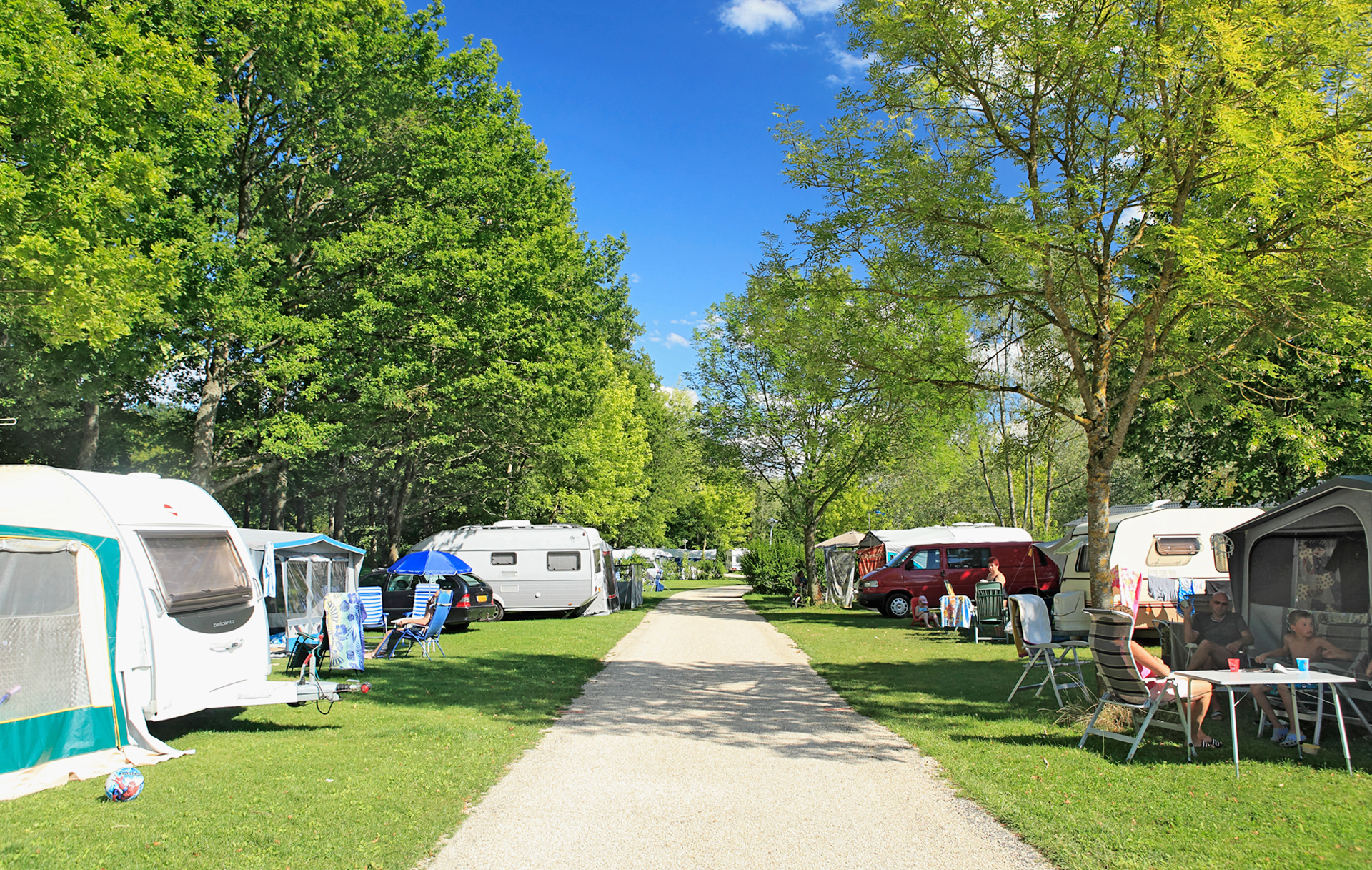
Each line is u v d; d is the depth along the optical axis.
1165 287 7.86
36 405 16.31
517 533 24.78
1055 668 11.35
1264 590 8.88
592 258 29.62
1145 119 7.54
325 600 11.23
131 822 4.97
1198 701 6.71
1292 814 4.95
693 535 73.81
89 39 10.09
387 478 29.45
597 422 33.00
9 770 5.97
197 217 15.59
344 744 7.16
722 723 8.24
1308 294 7.38
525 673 11.74
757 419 28.89
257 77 17.25
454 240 19.50
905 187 8.48
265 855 4.40
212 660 7.74
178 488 8.59
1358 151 7.03
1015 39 8.23
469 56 23.06
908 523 45.06
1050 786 5.66
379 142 20.61
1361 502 7.47
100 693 6.64
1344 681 6.02
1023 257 7.64
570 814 5.25
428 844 4.64
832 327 9.27
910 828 4.92
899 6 8.49
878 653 14.28
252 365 18.09
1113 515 16.39
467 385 19.33
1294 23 6.82
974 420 12.62
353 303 19.34
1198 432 16.17
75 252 8.80
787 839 4.74
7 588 6.18
